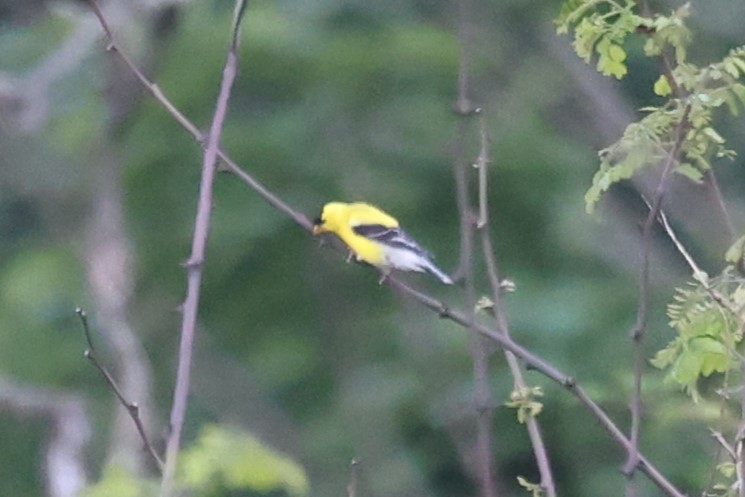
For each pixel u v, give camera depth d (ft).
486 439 19.19
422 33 54.13
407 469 48.16
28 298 53.98
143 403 42.04
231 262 53.06
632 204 52.80
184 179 53.16
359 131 53.83
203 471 21.12
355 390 50.60
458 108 20.74
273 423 51.34
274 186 53.31
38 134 50.06
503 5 60.23
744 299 19.24
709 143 20.16
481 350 19.60
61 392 46.32
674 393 26.91
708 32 56.18
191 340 17.25
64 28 46.96
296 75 53.93
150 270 53.16
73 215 54.03
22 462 52.90
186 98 52.54
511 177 53.01
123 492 21.86
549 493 19.63
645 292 18.49
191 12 52.65
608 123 56.18
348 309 53.36
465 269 20.03
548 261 52.26
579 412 40.65
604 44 20.08
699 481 30.89
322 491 48.42
